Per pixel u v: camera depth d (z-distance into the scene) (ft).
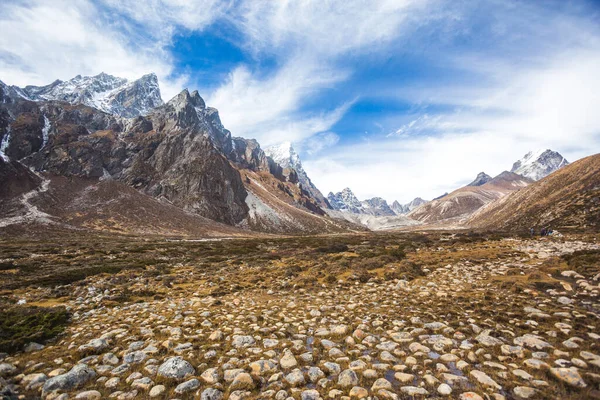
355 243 187.42
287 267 93.97
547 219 325.83
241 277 84.69
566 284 49.19
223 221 641.81
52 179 540.52
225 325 42.45
